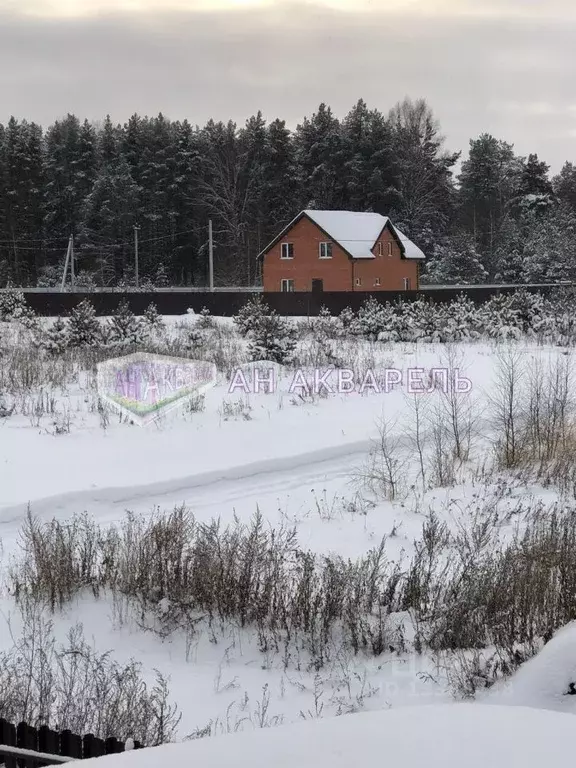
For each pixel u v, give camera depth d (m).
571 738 2.70
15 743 3.98
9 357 21.09
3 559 8.31
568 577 6.88
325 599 6.97
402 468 12.23
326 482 11.73
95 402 16.25
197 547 7.55
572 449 12.33
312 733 2.79
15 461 11.98
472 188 87.06
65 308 44.19
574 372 18.89
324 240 57.38
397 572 7.71
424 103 84.38
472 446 13.37
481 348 25.00
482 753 2.58
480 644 6.42
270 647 6.53
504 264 74.25
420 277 73.19
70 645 6.32
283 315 43.72
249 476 11.94
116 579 7.47
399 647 6.40
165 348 23.70
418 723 2.85
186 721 5.30
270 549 7.54
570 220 79.69
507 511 9.89
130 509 10.27
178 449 12.92
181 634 6.73
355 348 24.06
